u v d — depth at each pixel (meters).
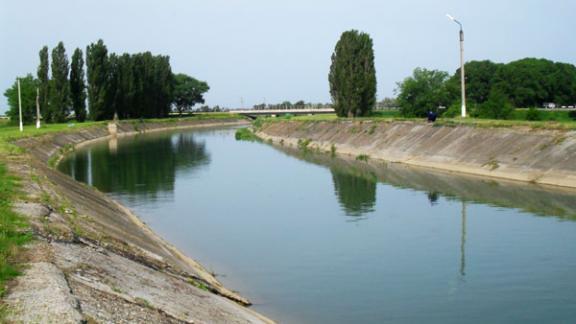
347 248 25.34
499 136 46.62
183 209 34.28
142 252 19.78
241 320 15.36
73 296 12.00
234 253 24.78
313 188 41.69
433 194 37.47
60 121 99.00
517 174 40.88
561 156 39.31
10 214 18.25
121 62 113.88
